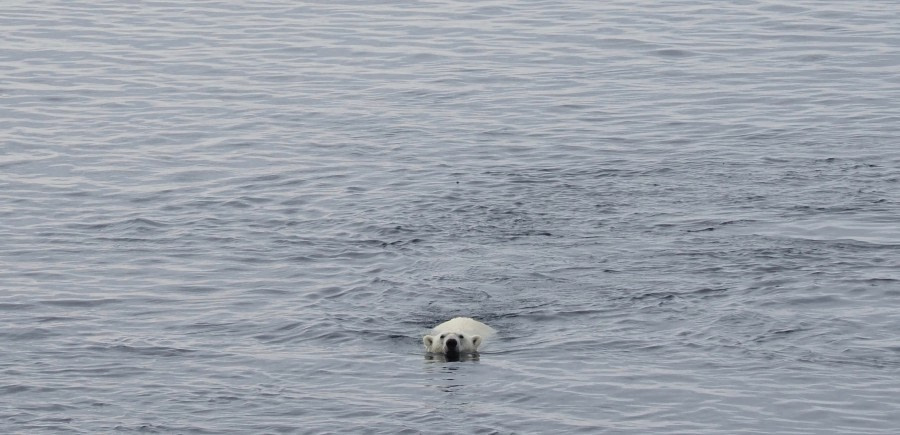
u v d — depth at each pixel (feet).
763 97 412.16
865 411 184.44
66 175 337.31
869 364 202.18
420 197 311.47
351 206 305.53
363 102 414.21
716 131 373.40
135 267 264.72
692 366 203.31
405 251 271.08
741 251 263.49
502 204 304.30
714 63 458.50
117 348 217.77
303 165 344.28
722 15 532.32
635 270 254.27
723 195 307.99
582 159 345.72
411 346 217.77
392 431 180.45
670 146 358.02
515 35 504.84
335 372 204.95
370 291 246.88
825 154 344.49
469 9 548.72
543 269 256.73
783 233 275.59
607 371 201.77
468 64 462.60
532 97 418.51
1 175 336.29
